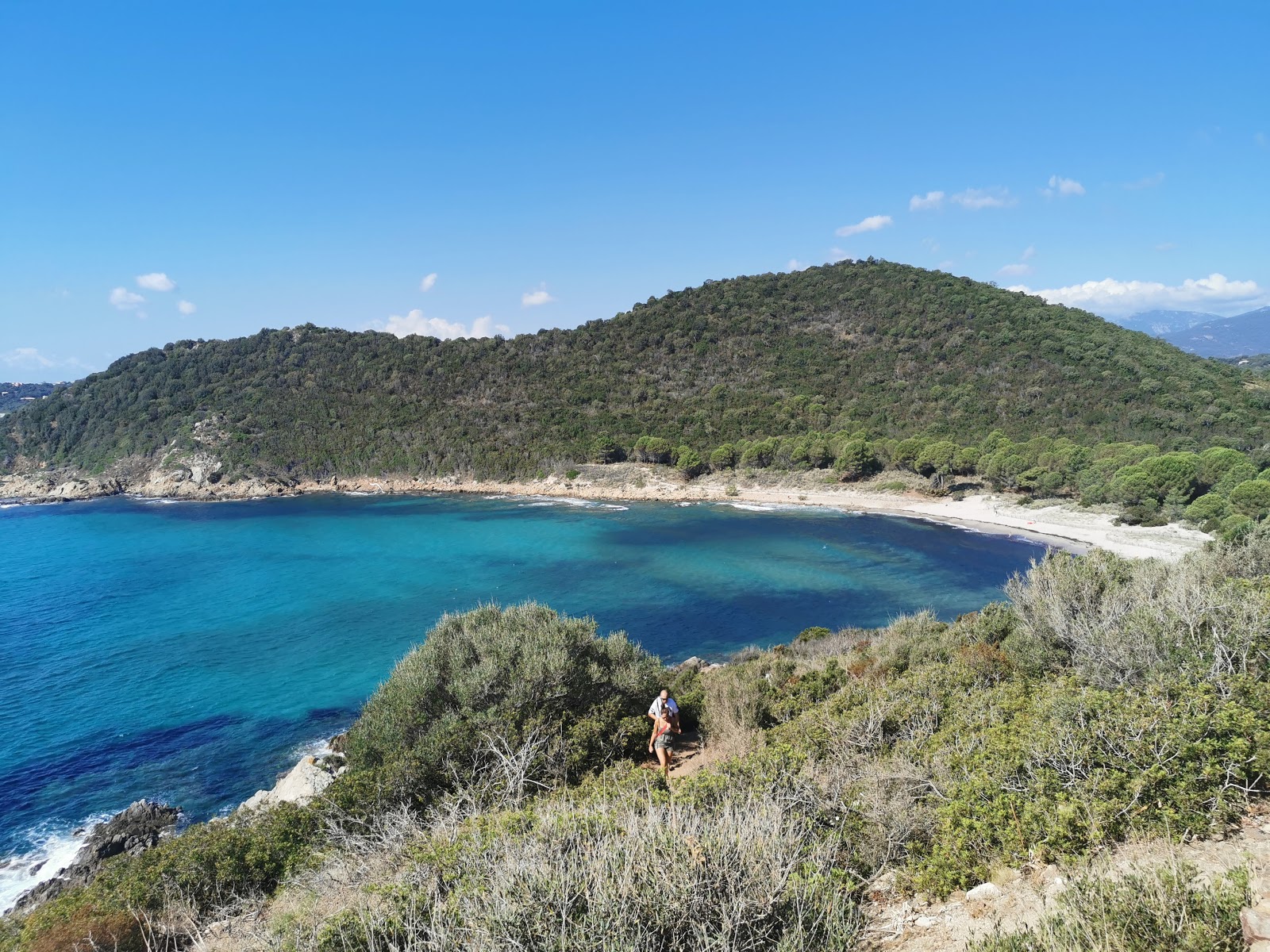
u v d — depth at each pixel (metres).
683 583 54.00
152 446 119.00
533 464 110.38
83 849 21.05
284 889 10.16
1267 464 67.81
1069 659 13.22
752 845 5.42
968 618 22.58
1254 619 9.06
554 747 13.26
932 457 84.69
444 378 138.75
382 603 49.25
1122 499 66.69
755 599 49.56
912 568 57.44
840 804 7.91
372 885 7.16
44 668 36.47
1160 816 6.07
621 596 50.72
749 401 116.31
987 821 6.62
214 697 32.75
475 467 112.69
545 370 139.00
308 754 27.08
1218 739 6.37
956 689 12.57
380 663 37.28
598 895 4.77
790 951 4.54
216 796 24.17
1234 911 4.16
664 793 8.91
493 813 9.27
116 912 9.87
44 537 75.88
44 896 18.64
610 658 17.61
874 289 145.25
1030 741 7.64
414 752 13.27
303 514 90.94
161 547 70.12
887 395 110.06
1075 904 4.47
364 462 116.94
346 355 147.38
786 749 10.08
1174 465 63.22
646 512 87.56
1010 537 67.75
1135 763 6.54
